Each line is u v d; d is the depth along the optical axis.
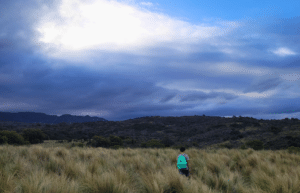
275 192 4.13
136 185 4.93
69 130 137.75
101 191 3.93
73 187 3.64
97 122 187.50
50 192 3.37
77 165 5.90
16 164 5.48
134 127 157.62
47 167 5.87
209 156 10.01
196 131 119.50
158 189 4.23
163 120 190.00
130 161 7.97
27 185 3.44
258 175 5.32
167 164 8.00
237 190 4.66
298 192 4.05
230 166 7.57
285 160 8.71
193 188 4.19
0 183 3.71
